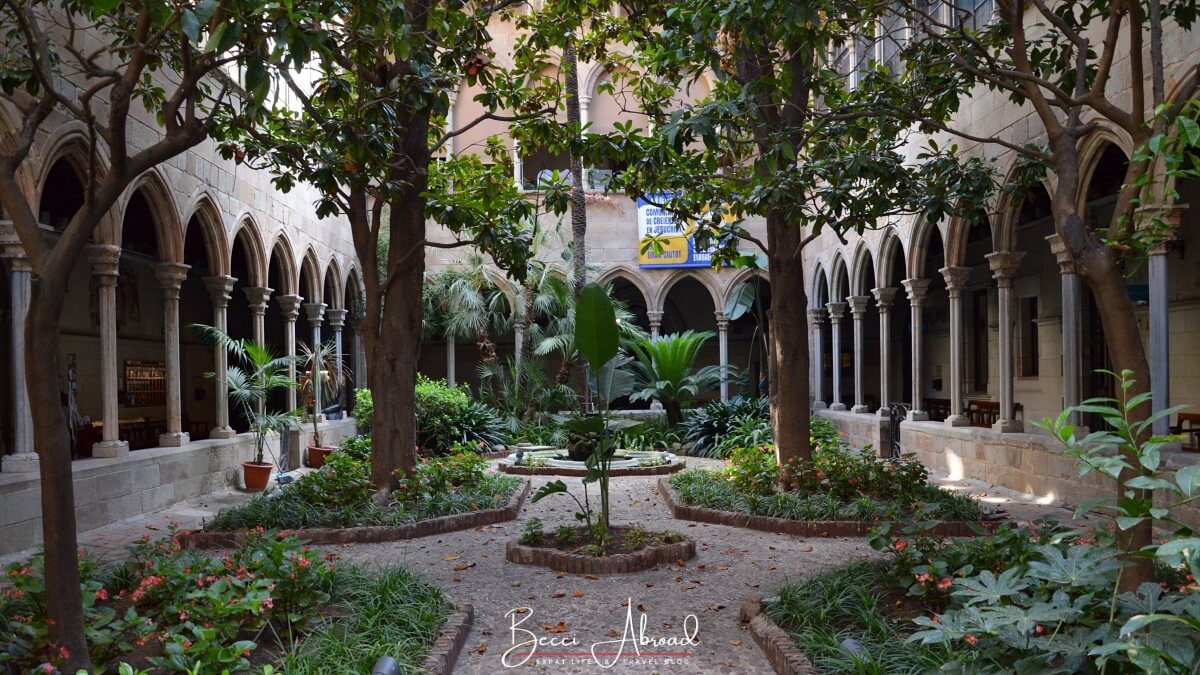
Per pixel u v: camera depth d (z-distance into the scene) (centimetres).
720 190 995
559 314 1959
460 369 2409
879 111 650
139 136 959
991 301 1666
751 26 554
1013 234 1108
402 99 720
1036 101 489
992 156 1127
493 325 2097
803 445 977
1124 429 316
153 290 1761
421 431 1612
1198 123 421
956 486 1142
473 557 735
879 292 1524
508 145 2109
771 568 684
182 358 1873
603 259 2048
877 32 1483
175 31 604
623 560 673
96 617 419
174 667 355
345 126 690
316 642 437
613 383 961
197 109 1116
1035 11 1034
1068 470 948
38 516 786
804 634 456
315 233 1638
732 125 602
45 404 362
